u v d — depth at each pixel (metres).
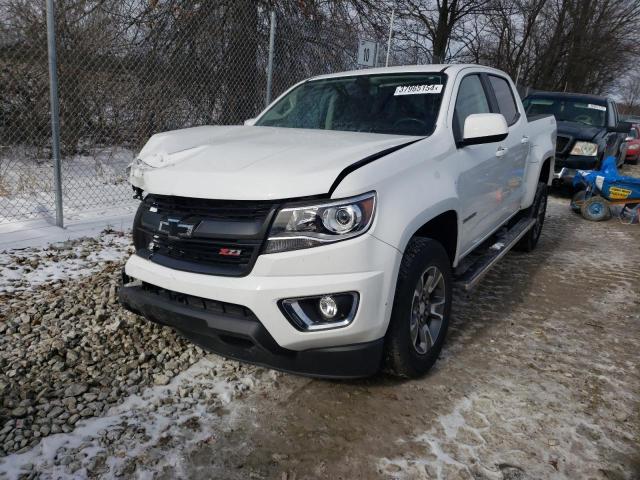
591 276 5.15
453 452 2.42
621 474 2.32
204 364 3.07
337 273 2.36
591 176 8.07
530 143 5.00
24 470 2.17
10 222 5.55
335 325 2.40
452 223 3.24
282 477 2.23
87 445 2.34
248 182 2.40
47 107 7.21
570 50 24.03
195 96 8.04
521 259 5.70
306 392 2.85
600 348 3.54
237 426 2.54
